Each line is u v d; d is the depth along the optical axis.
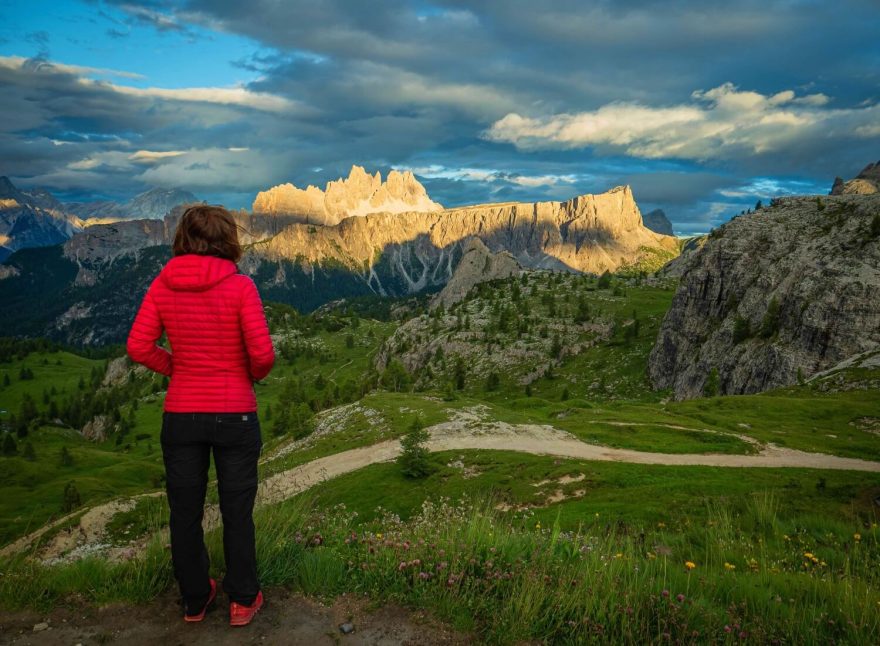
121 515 41.72
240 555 4.93
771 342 111.31
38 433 162.38
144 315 4.72
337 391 157.50
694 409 76.62
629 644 4.81
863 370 82.69
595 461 51.03
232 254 5.00
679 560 9.70
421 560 5.95
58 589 5.37
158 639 4.73
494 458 54.56
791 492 29.92
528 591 5.28
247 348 4.82
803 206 145.75
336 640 4.79
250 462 5.01
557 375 176.00
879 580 7.31
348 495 51.59
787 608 5.81
